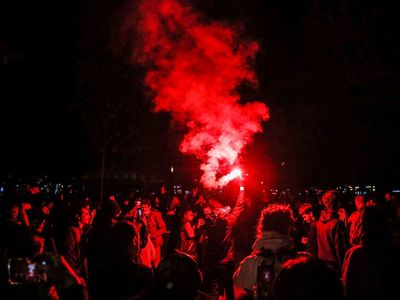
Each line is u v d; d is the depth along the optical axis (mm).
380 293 4102
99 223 6449
